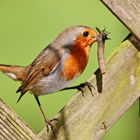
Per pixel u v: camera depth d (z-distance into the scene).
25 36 13.81
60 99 12.94
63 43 9.90
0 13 14.13
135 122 12.64
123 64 8.10
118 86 8.10
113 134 12.68
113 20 13.50
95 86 8.07
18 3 14.22
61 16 13.84
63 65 9.86
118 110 8.12
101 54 8.70
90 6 13.74
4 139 7.75
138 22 7.97
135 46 8.08
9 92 13.32
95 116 8.09
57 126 8.03
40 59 10.15
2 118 7.75
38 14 13.90
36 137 7.80
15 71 10.30
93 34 9.83
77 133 8.05
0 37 13.84
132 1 7.96
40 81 10.13
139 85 8.12
